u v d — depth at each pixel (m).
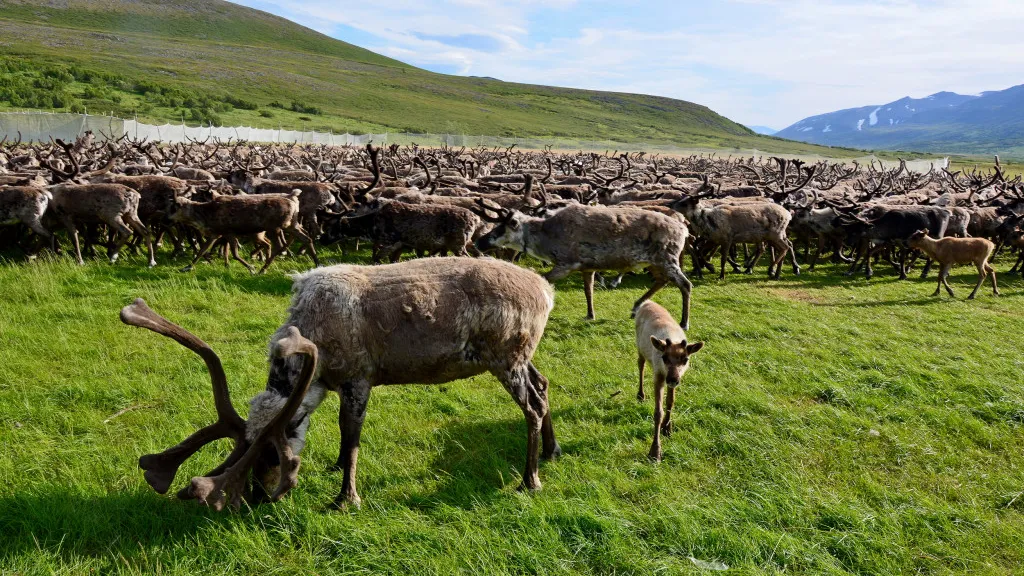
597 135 119.38
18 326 8.07
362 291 4.79
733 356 8.48
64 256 11.90
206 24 161.25
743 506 5.01
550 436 5.81
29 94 67.75
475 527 4.59
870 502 5.20
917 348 9.05
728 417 6.59
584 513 4.70
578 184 22.19
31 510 4.43
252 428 4.52
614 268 9.90
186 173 18.73
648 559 4.33
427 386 7.09
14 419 5.85
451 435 6.07
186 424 5.88
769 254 17.91
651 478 5.47
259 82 105.94
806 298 12.35
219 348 7.93
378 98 114.50
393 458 5.58
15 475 4.93
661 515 4.78
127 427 5.88
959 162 103.31
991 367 8.27
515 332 5.08
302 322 4.70
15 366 6.94
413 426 6.20
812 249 19.00
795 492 5.24
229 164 24.66
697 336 9.41
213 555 4.19
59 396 6.34
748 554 4.41
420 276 4.97
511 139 90.81
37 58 89.81
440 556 4.29
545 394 5.60
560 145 92.00
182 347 7.84
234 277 11.31
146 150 24.05
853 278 14.65
